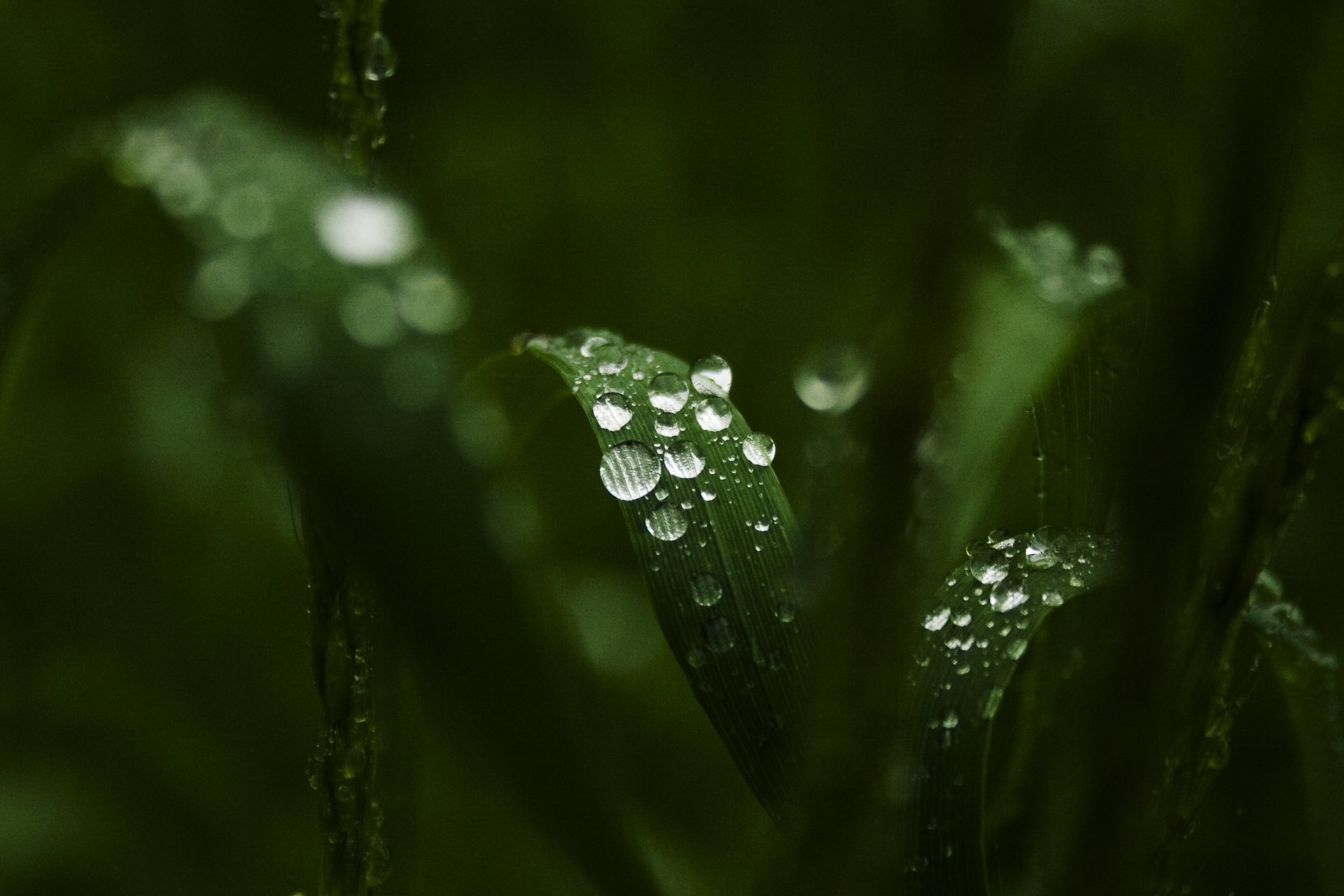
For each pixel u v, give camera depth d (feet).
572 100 2.46
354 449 0.78
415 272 0.79
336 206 0.79
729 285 2.32
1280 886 0.91
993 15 0.59
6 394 0.82
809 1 2.47
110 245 2.24
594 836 0.78
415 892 1.39
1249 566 0.80
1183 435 0.74
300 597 2.15
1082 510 0.88
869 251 2.32
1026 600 0.87
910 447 0.65
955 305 0.63
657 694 1.77
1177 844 0.80
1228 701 0.83
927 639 0.86
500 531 0.78
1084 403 0.89
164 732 1.91
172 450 2.18
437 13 2.44
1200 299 0.72
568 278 2.35
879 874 0.70
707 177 2.43
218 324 0.79
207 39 2.39
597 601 1.95
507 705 0.78
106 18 2.33
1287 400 0.80
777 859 0.71
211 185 0.79
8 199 2.08
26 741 1.87
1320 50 0.65
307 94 2.41
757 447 0.89
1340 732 0.90
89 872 1.71
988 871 0.88
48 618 2.05
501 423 0.79
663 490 0.87
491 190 2.38
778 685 0.85
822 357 0.99
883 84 2.44
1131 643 0.77
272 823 1.85
